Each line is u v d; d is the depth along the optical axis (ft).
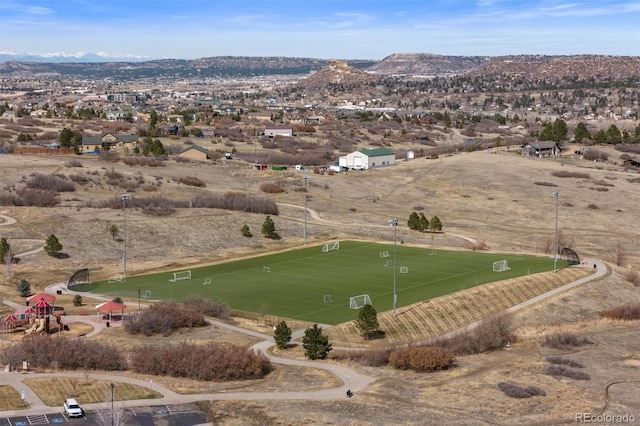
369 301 390.01
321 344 310.24
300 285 425.69
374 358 308.19
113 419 223.30
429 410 252.42
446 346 330.54
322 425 235.61
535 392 272.92
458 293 403.54
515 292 417.08
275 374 288.30
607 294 429.38
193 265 476.13
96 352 289.53
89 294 399.85
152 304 366.84
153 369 281.95
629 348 342.23
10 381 264.52
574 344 344.49
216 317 363.56
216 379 278.87
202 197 629.92
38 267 445.37
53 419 232.32
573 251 501.97
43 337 298.97
